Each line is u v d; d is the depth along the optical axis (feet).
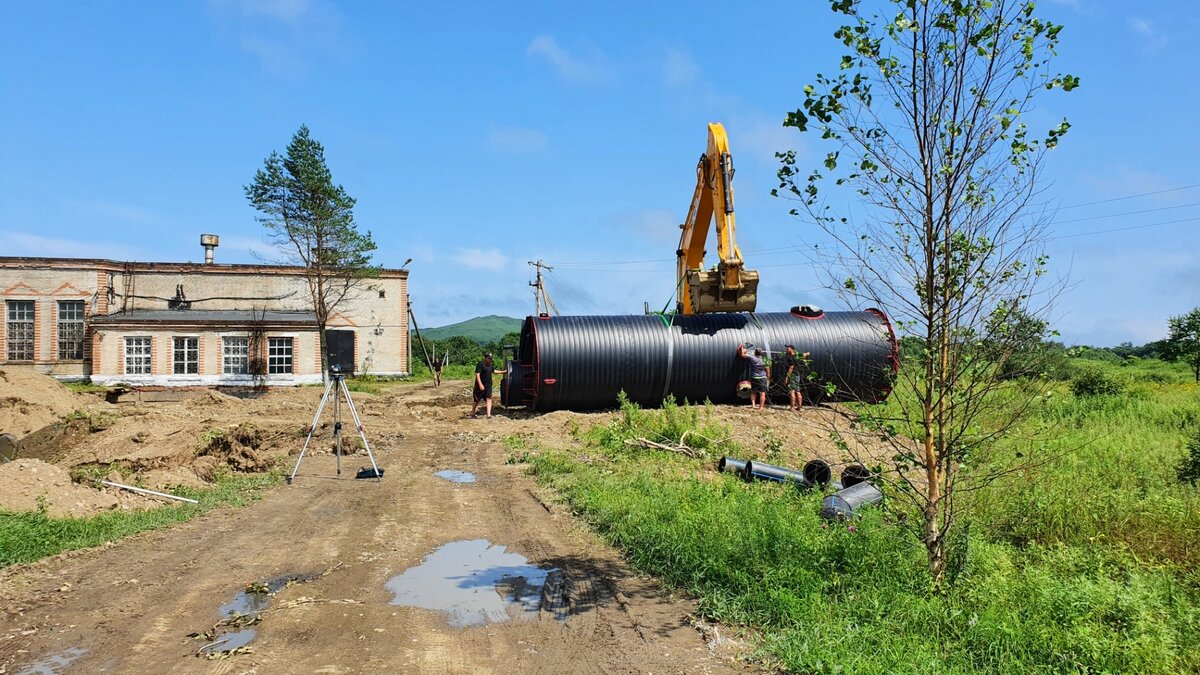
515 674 15.88
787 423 56.70
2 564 22.68
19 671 15.62
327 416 68.64
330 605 19.93
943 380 19.31
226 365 124.26
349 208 136.77
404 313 140.26
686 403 59.21
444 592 21.24
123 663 16.08
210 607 19.70
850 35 18.40
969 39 17.85
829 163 19.24
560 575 22.86
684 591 21.27
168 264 132.05
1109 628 17.44
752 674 16.01
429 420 68.90
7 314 123.95
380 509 32.17
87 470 35.88
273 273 136.26
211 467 40.40
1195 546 25.26
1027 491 29.71
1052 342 18.66
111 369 120.47
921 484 28.53
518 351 79.36
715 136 67.10
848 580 19.98
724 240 65.82
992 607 17.92
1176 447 43.96
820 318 69.67
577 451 47.88
